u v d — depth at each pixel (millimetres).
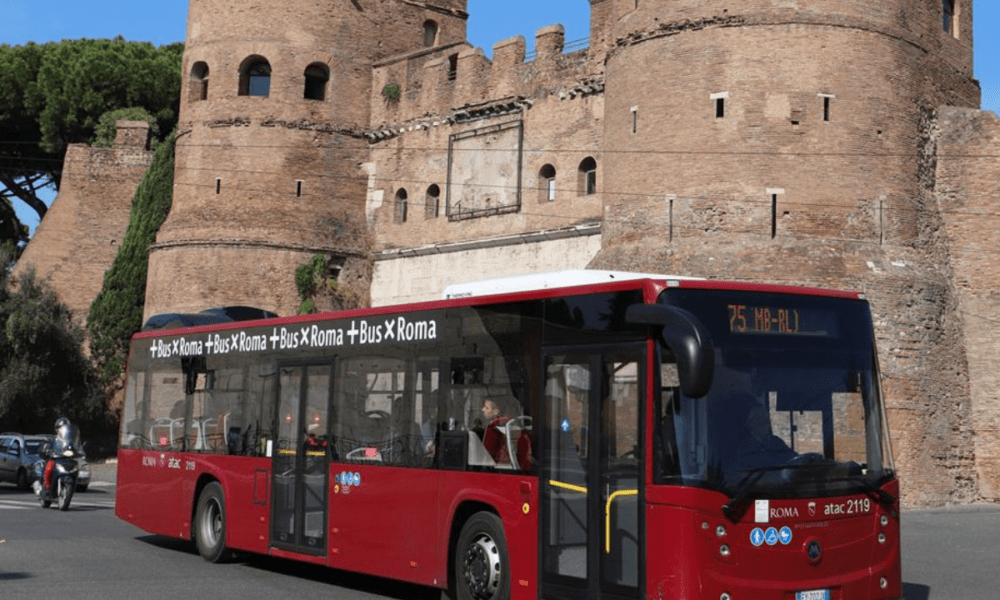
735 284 11906
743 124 34312
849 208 33969
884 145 34625
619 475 11766
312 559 16156
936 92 36906
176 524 19484
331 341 16375
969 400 35969
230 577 16750
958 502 34844
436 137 46938
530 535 12766
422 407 14594
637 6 36875
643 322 11297
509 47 44312
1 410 48000
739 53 34562
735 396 11469
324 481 16109
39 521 24250
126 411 21672
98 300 53719
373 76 49688
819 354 12062
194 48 49375
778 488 11359
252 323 18203
